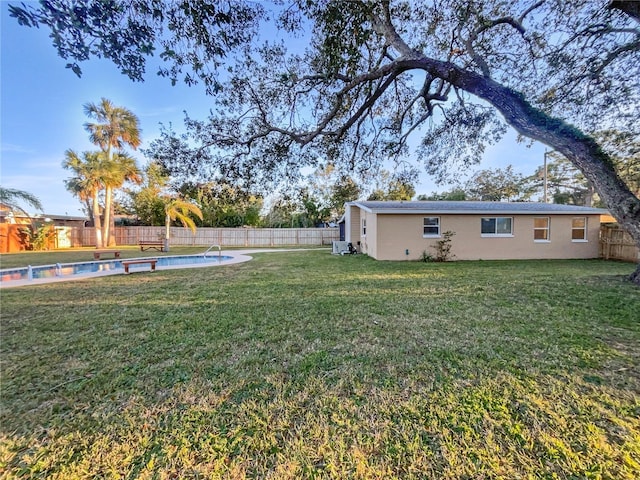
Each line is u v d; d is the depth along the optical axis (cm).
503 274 764
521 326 367
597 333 341
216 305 491
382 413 202
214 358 294
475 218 1160
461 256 1155
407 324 382
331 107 543
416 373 255
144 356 300
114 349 318
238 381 249
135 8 239
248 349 314
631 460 157
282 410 208
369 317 413
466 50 467
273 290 599
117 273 868
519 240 1172
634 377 242
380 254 1147
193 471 157
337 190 726
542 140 427
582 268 884
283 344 326
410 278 718
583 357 280
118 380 253
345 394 226
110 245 2092
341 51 341
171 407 214
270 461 163
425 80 552
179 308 475
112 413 209
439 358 283
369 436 181
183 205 1736
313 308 462
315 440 178
